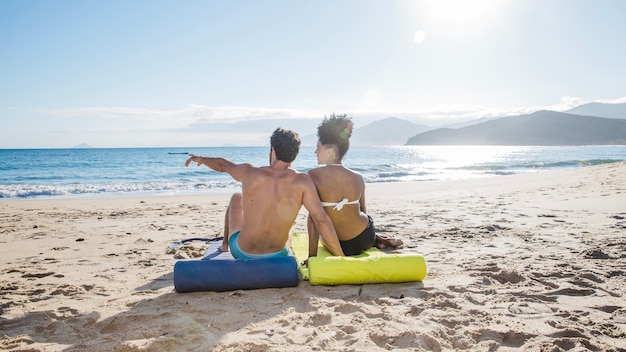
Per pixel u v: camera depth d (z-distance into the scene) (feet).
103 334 8.36
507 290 10.80
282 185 11.62
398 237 18.63
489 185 48.06
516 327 8.40
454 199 34.91
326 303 9.81
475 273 12.45
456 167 97.60
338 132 13.08
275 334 8.11
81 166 111.24
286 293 10.71
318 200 11.86
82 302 10.35
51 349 7.68
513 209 27.14
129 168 102.94
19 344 7.91
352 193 12.78
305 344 7.67
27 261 15.28
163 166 110.11
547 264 13.34
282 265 11.02
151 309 9.65
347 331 8.32
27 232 21.88
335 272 11.11
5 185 59.93
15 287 11.78
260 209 11.58
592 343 7.64
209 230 22.07
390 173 78.48
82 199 41.06
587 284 11.10
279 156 11.79
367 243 13.37
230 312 9.36
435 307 9.67
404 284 11.47
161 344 7.64
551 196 33.19
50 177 78.59
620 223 20.35
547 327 8.45
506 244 16.74
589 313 9.21
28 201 39.09
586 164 100.32
